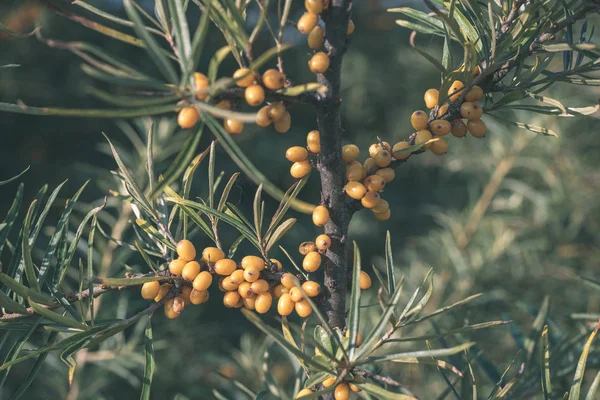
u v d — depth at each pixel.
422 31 0.38
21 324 0.35
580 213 0.76
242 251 1.14
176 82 0.27
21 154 1.36
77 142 1.40
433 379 0.63
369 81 1.49
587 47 0.33
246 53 0.29
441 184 1.31
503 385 0.43
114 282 0.32
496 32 0.36
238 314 1.10
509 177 0.90
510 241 0.71
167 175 0.28
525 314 0.66
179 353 0.79
